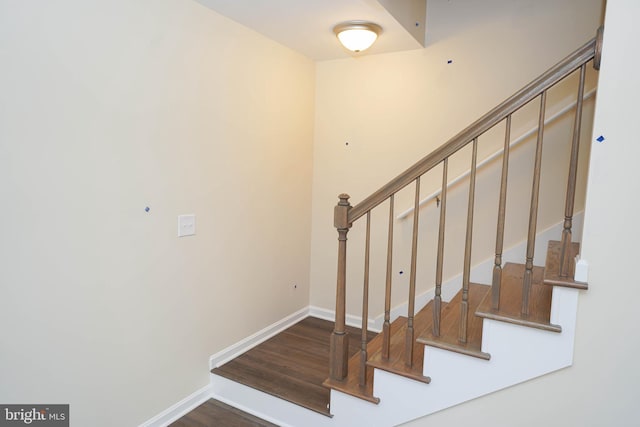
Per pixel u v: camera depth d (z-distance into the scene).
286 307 3.02
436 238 2.68
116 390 1.81
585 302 1.41
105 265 1.72
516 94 1.46
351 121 2.95
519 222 2.43
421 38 2.55
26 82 1.40
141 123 1.82
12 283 1.42
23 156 1.41
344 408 1.90
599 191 1.36
